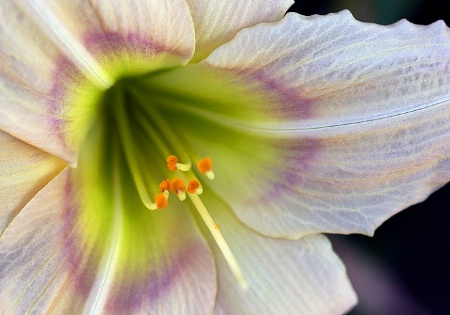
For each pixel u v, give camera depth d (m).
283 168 0.28
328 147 0.27
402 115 0.27
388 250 0.33
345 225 0.28
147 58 0.26
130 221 0.28
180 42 0.26
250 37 0.26
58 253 0.26
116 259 0.28
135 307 0.28
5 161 0.26
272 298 0.28
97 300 0.27
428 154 0.27
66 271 0.26
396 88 0.26
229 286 0.28
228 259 0.27
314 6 0.32
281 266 0.28
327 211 0.28
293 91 0.27
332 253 0.28
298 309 0.28
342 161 0.27
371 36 0.26
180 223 0.29
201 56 0.27
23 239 0.26
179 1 0.25
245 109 0.28
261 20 0.26
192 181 0.27
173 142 0.28
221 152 0.29
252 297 0.28
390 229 0.33
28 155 0.26
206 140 0.29
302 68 0.26
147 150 0.29
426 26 0.26
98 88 0.27
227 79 0.27
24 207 0.26
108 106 0.28
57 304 0.26
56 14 0.24
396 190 0.28
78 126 0.27
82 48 0.25
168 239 0.28
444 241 0.33
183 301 0.28
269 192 0.28
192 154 0.29
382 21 0.32
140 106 0.29
